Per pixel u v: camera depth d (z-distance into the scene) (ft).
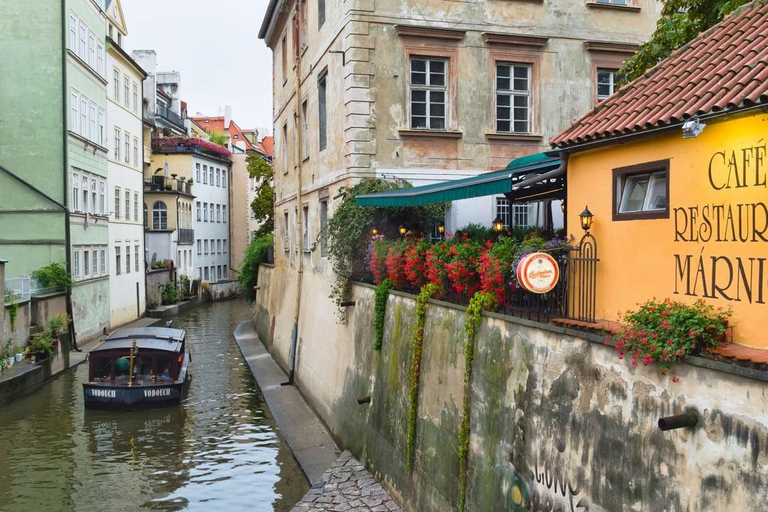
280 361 83.35
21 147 94.73
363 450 43.88
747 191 17.93
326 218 62.69
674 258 20.47
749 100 17.48
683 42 39.68
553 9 55.47
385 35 52.29
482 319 28.76
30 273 89.92
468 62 53.78
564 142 24.84
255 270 126.31
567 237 26.14
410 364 36.76
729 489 16.40
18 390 67.97
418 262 37.91
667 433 18.37
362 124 51.96
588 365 21.66
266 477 47.42
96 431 58.85
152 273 146.10
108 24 140.05
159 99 201.16
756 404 15.76
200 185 192.24
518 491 25.26
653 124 20.79
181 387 67.10
